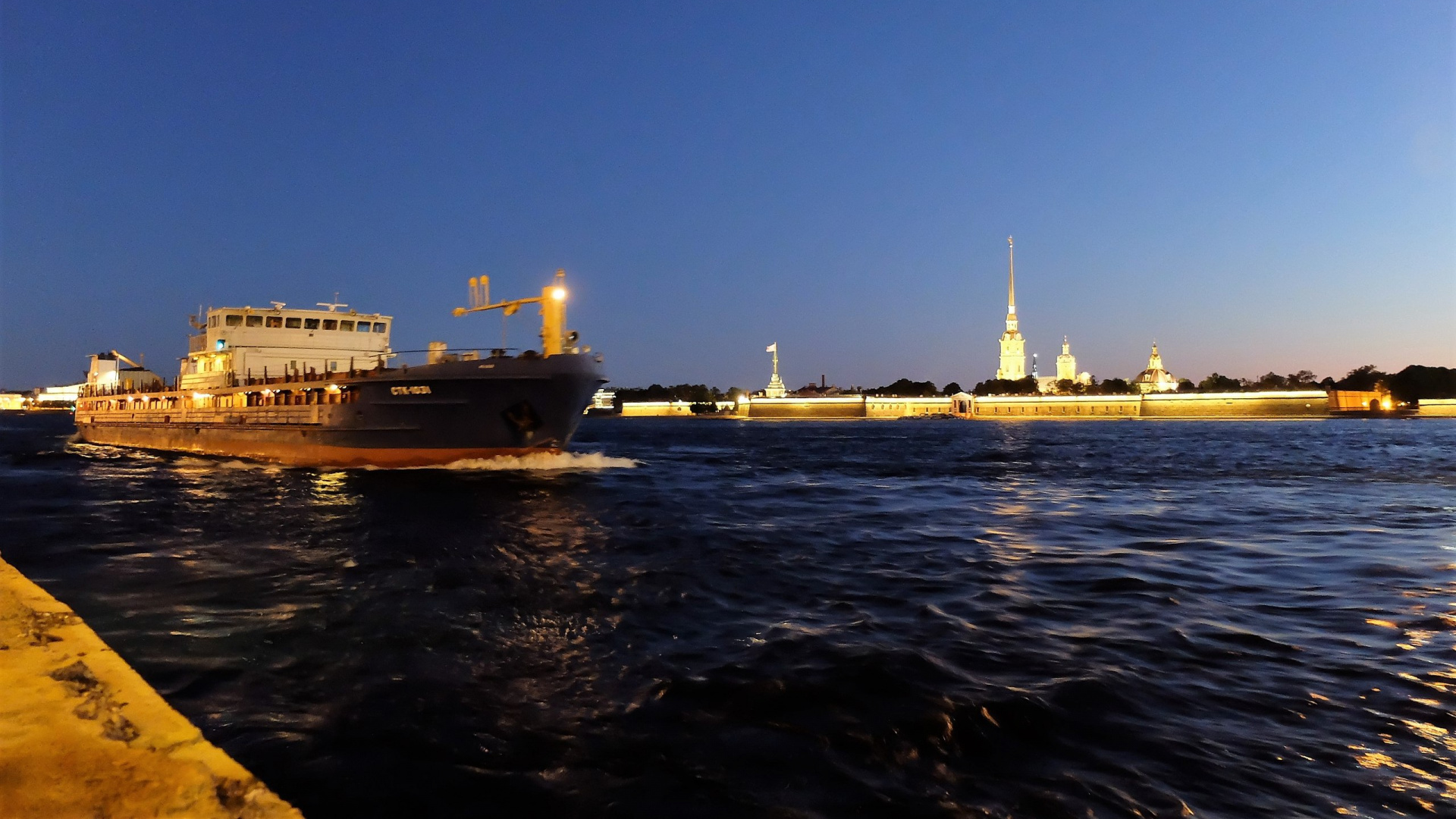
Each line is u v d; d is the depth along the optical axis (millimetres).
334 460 42125
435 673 10867
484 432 39719
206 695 9961
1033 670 10891
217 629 12992
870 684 10305
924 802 7395
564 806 7285
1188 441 97312
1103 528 25031
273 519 25734
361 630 12977
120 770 6027
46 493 32812
